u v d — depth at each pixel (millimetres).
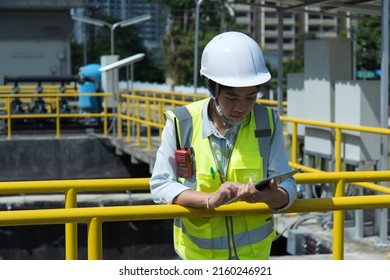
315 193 9648
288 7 11875
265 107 3459
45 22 25125
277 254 9680
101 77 19953
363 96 9391
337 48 10141
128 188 3986
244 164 3365
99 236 3570
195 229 3533
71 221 3543
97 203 11680
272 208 3424
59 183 3947
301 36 64500
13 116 17750
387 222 8492
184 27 63969
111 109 19625
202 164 3402
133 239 11750
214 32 61906
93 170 17266
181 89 43250
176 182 3459
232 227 3537
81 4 24812
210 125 3400
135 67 64375
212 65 3303
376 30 43562
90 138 17266
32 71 25406
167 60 61750
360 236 8680
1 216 3453
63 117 18734
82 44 59562
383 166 8453
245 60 3279
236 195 3242
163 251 11844
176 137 3428
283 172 3391
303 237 8570
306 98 10750
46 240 11664
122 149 16703
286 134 11883
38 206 11812
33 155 17016
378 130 7746
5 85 21312
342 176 4266
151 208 3506
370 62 43969
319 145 10289
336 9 12289
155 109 18781
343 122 9789
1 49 25156
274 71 58844
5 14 24844
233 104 3283
